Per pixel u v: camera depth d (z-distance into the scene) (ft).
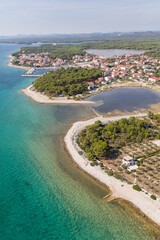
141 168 209.36
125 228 151.53
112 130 289.12
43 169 220.64
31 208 170.09
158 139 272.31
